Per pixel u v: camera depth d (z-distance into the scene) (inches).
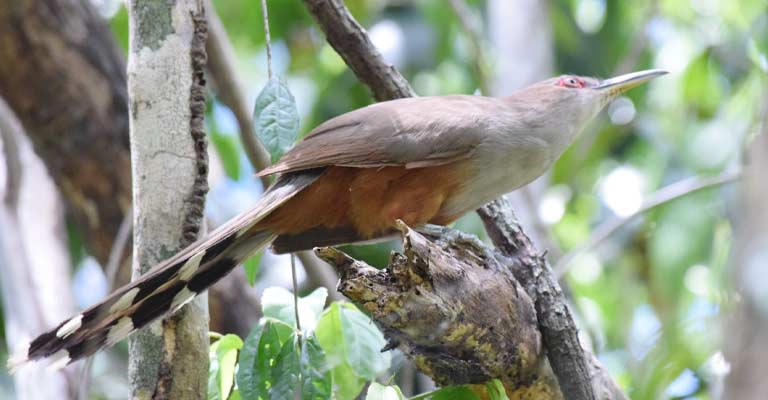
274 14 682.8
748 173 182.9
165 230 278.5
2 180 539.5
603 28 685.9
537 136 384.2
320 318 311.3
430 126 356.2
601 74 681.0
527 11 596.7
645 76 429.1
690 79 628.7
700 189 499.2
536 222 514.6
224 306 482.6
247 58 693.9
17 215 536.7
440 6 631.8
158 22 280.4
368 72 385.1
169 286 283.0
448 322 275.3
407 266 269.9
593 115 421.1
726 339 169.2
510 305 295.3
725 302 261.4
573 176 629.3
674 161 619.5
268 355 290.4
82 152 492.1
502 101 395.2
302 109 665.6
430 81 668.1
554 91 402.9
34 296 517.3
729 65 618.5
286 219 345.7
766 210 175.0
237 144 563.5
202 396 282.2
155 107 277.6
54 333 289.3
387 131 350.0
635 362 445.1
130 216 460.1
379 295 268.1
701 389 437.1
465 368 297.3
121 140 495.2
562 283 510.3
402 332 280.2
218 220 561.9
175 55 279.1
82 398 399.9
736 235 179.0
